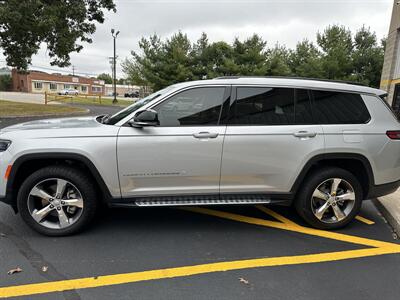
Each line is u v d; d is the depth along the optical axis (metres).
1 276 3.06
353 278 3.16
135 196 3.83
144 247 3.67
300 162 3.93
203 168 3.81
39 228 3.80
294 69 33.78
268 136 3.85
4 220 4.28
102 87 95.88
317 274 3.21
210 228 4.21
